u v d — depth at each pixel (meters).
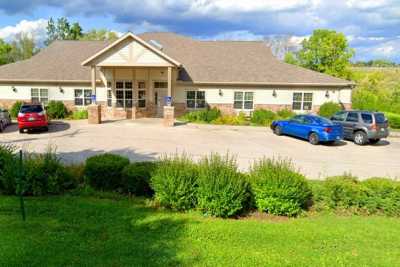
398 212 7.74
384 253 5.32
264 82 25.83
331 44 39.75
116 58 22.67
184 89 26.36
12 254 4.63
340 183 8.04
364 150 16.58
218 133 20.19
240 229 6.20
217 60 28.88
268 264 4.72
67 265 4.43
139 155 13.71
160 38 31.67
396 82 48.56
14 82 26.47
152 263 4.58
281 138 19.09
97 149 14.75
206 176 7.22
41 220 6.16
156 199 7.59
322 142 18.03
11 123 22.83
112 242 5.27
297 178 7.64
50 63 28.36
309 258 5.00
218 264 4.65
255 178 7.72
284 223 6.83
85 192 8.20
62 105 25.84
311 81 25.78
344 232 6.29
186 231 5.92
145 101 26.58
